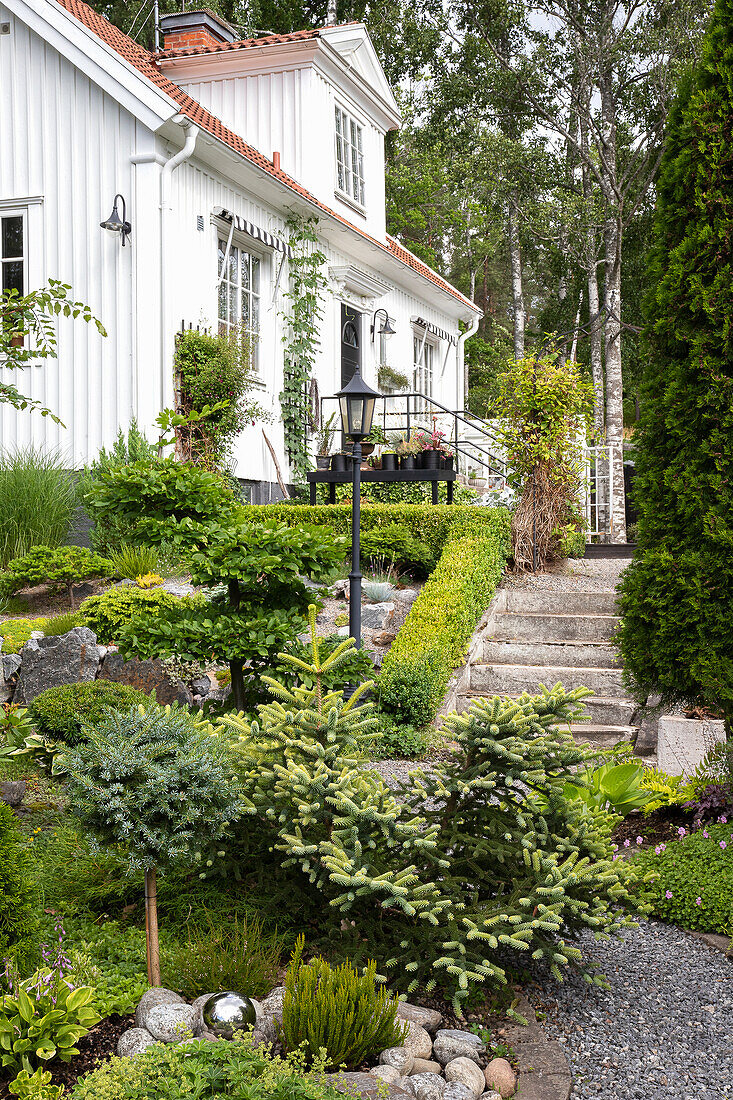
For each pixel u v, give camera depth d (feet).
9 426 36.78
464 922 10.76
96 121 35.70
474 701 12.13
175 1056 8.12
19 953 9.56
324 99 51.06
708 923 13.57
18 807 16.05
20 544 30.58
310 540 16.12
